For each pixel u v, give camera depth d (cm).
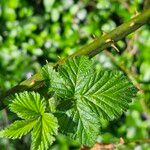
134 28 35
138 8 108
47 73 32
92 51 34
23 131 29
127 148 65
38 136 29
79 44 122
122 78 32
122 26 35
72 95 31
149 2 61
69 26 123
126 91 31
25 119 29
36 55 122
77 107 31
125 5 111
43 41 123
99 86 31
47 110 31
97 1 122
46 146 29
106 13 120
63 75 31
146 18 35
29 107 30
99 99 31
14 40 123
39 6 126
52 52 122
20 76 116
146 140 67
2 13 123
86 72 32
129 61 105
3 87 59
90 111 31
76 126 30
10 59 120
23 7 125
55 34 123
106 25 120
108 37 35
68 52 122
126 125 105
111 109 31
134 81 61
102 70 32
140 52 108
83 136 30
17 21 124
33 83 33
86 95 31
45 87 33
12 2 122
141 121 107
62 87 31
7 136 29
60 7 123
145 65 107
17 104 30
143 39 107
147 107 90
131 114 106
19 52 121
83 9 122
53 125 29
